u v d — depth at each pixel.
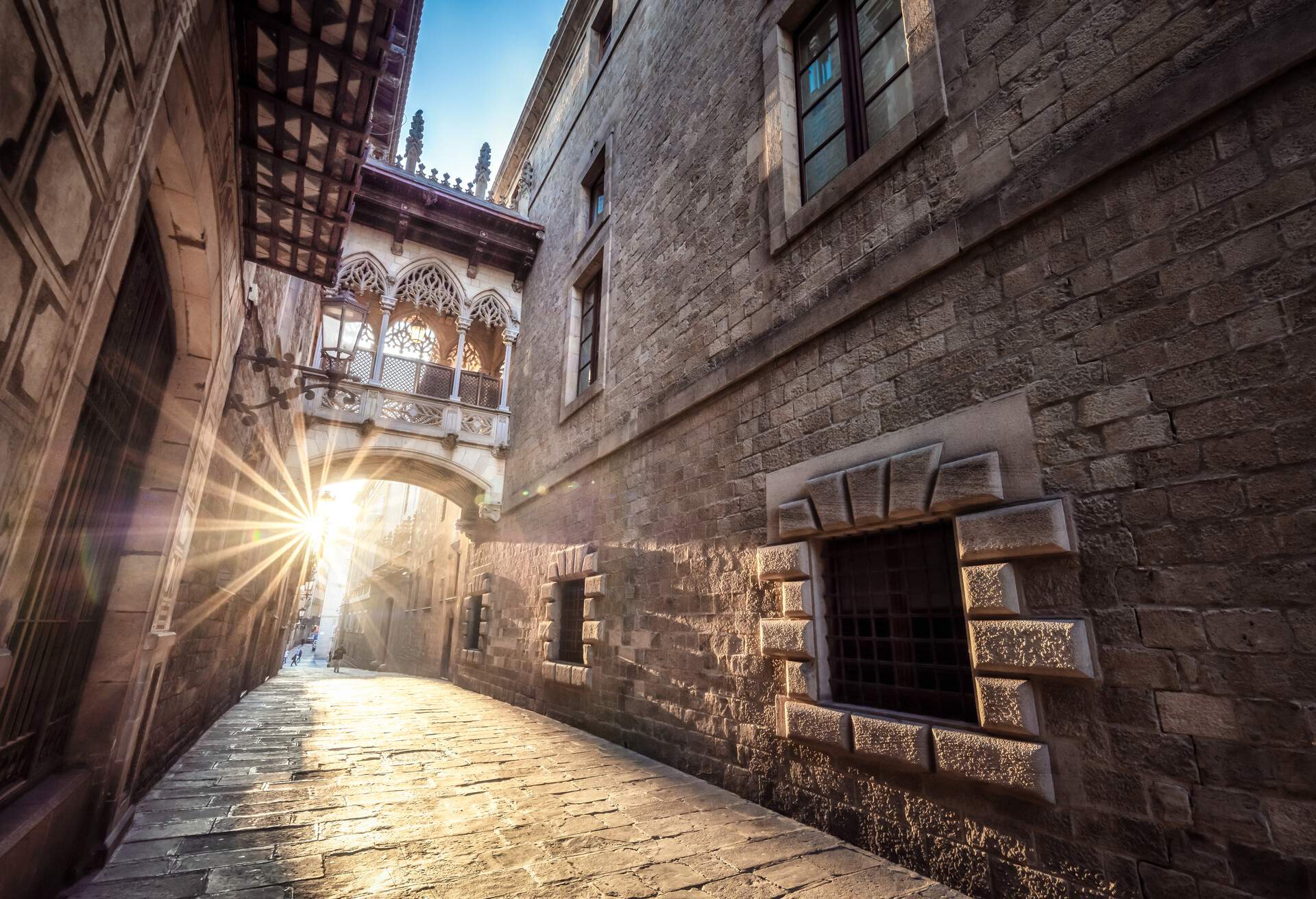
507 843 3.95
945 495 3.91
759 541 5.66
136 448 4.02
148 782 4.77
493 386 14.80
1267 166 2.95
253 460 7.93
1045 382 3.66
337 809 4.54
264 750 6.48
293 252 5.57
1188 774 2.79
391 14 3.41
